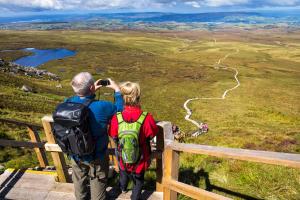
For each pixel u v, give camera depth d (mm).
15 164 11445
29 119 38469
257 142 19625
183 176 9266
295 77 139625
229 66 170500
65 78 136250
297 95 99625
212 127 51688
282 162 4570
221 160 10539
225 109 74750
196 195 5664
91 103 5539
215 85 115688
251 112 69688
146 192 7148
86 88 5602
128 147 5328
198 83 120375
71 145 5359
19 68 120000
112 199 7117
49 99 70625
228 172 9406
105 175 6176
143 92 106000
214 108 76875
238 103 83750
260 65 177500
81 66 167125
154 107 81188
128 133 5320
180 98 94000
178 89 109062
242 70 155750
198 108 77688
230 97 93812
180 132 34656
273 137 21078
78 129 5234
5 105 49344
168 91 106000
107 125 5695
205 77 134625
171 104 84875
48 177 8266
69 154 5668
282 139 19984
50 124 7422
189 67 163625
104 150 5836
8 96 58688
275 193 7980
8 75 89062
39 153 10547
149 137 5555
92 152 5566
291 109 75375
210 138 24812
